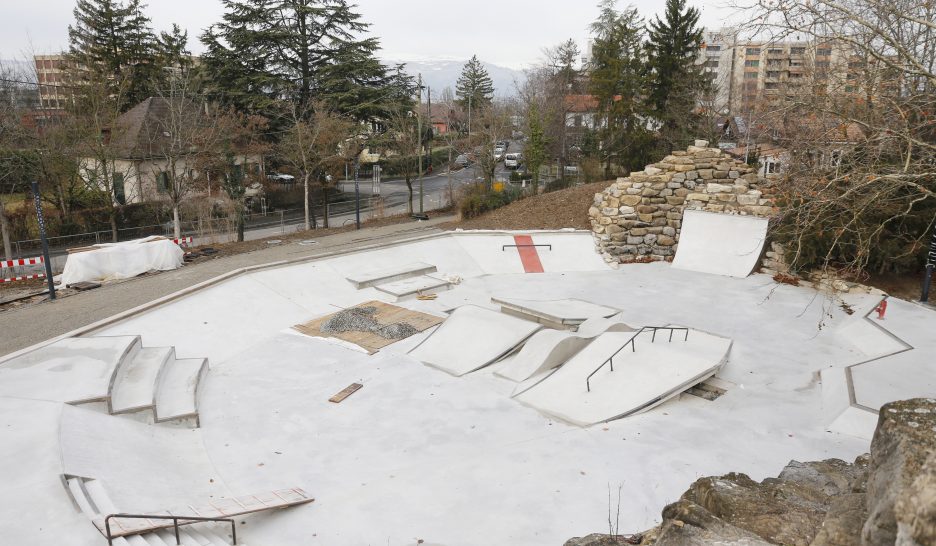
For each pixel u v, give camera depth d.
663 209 25.25
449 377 14.42
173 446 11.48
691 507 5.31
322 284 21.00
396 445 11.54
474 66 85.50
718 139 35.97
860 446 11.02
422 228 29.66
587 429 11.80
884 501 3.95
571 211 28.20
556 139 44.75
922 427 4.21
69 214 31.81
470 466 10.66
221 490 10.20
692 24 38.09
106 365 13.08
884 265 18.94
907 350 14.35
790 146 12.57
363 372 14.81
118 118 34.25
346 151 31.84
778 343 16.33
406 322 18.06
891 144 8.93
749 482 7.12
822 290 20.42
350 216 39.38
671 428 11.79
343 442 11.71
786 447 11.08
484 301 20.39
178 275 21.36
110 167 35.16
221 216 33.75
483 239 25.81
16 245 29.25
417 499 9.74
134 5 50.25
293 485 10.32
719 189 24.45
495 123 39.28
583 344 15.19
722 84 45.44
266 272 20.69
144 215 33.56
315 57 41.78
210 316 17.70
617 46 42.44
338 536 8.84
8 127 27.55
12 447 9.80
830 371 14.20
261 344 16.73
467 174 56.38
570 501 9.49
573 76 55.22
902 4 8.89
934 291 18.95
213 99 37.97
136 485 9.66
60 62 47.34
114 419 11.52
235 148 33.88
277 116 36.75
